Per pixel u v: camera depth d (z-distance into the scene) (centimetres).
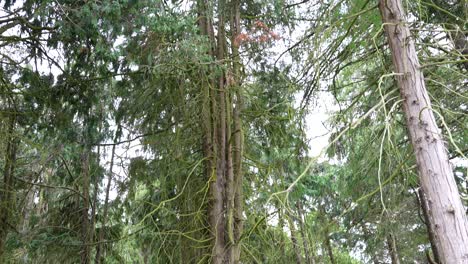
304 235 791
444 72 657
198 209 845
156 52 709
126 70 791
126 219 1193
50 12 657
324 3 664
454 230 352
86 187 1238
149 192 1027
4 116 823
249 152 963
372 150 677
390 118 429
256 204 872
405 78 413
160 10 652
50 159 1172
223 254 795
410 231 1061
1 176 1091
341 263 1450
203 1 800
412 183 710
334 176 1394
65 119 842
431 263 432
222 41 902
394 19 440
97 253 1197
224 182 862
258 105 906
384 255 1323
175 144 869
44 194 1360
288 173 960
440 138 388
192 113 889
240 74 905
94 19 599
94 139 996
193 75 835
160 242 919
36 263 1123
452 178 373
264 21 846
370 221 859
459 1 650
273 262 829
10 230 1038
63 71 786
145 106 927
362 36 588
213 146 882
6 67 806
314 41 565
